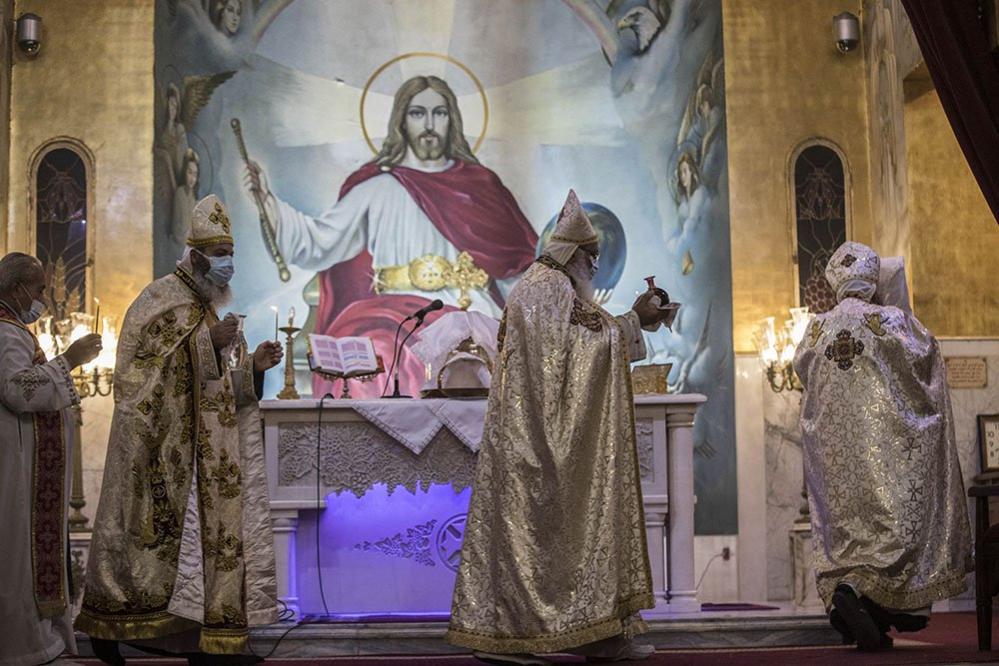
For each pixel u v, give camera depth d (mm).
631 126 12258
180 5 11930
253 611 6523
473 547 6020
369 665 6523
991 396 10773
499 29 12352
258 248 11859
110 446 6371
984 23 9094
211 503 6375
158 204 11672
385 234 12023
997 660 6301
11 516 6094
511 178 12195
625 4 12383
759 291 12055
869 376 7141
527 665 5848
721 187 12180
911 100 11328
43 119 11703
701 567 11617
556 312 6105
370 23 12273
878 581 6852
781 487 11742
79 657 7148
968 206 11297
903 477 6977
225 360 6629
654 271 12094
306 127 12070
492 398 6152
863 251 7559
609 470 5961
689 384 11898
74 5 11836
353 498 8148
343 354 8211
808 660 6375
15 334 6191
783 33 12367
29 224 11562
